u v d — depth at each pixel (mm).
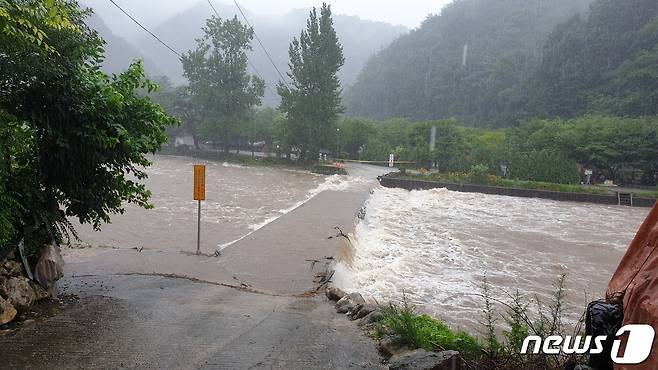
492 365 4305
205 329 5703
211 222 18797
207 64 58438
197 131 62844
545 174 40531
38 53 5715
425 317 5941
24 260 6211
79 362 4488
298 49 51812
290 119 51844
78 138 6523
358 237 16500
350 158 62812
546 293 12266
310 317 6605
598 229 23031
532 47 110312
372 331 5812
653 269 3010
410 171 46562
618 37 78562
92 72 6758
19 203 6020
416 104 115625
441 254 15836
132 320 5926
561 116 75562
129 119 7184
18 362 4414
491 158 44438
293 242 13336
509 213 27281
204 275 9570
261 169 49094
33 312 5938
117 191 7812
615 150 44562
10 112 6059
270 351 5012
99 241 14547
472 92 103875
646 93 64188
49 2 4703
